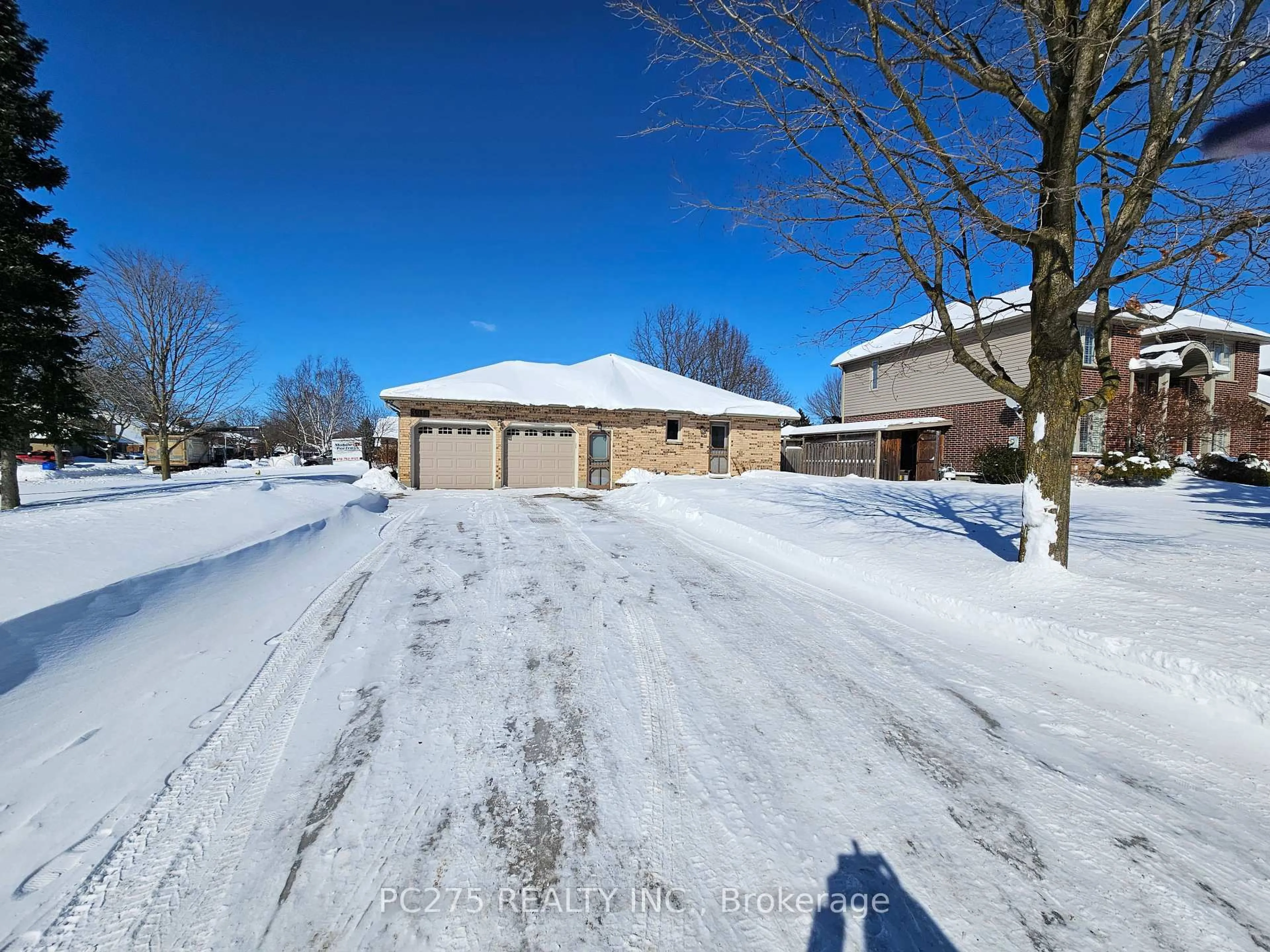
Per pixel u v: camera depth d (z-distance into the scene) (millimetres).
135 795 2332
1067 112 4391
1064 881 1958
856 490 12242
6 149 9484
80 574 3779
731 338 36000
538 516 10242
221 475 19625
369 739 2789
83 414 10789
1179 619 3846
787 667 3672
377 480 14977
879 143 4527
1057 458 4914
